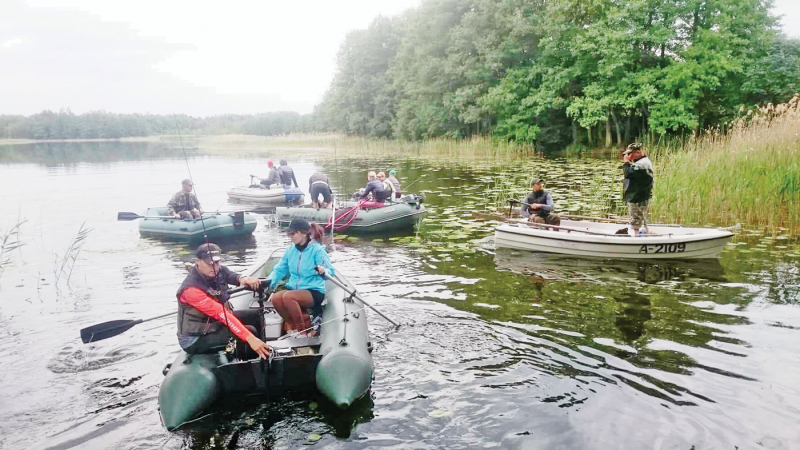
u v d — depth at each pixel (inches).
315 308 179.5
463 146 1099.9
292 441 124.2
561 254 297.1
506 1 1037.8
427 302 218.2
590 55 968.3
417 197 415.2
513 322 194.4
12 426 133.1
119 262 304.3
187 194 395.9
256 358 153.3
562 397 140.6
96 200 561.3
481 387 147.1
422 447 120.4
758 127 447.2
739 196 358.0
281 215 418.3
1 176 832.3
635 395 140.3
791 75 872.9
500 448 119.2
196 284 147.9
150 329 197.8
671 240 271.3
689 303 210.1
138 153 1530.5
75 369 165.5
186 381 136.9
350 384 138.9
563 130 1131.3
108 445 124.3
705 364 157.1
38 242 360.2
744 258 271.9
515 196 498.9
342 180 705.0
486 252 307.3
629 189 290.0
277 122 2576.3
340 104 1859.0
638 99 899.4
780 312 197.6
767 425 125.0
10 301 234.1
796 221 332.2
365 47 1700.3
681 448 117.3
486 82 1110.4
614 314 200.4
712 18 916.6
